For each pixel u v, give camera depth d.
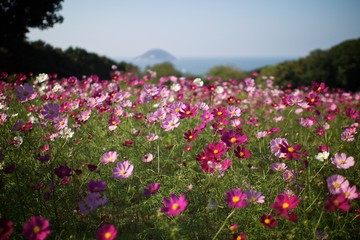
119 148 3.43
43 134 3.57
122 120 4.27
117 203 2.90
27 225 1.76
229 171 2.91
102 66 21.61
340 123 4.99
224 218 2.46
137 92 6.60
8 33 17.28
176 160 3.61
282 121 5.20
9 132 3.28
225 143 2.48
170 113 3.71
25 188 2.62
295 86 32.16
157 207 2.70
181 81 6.94
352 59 33.94
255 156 3.55
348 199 2.02
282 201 2.04
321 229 2.39
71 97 5.58
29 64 17.12
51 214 2.53
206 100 5.60
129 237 2.37
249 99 6.79
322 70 34.03
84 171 3.15
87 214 2.69
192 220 2.37
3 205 2.45
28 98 3.24
